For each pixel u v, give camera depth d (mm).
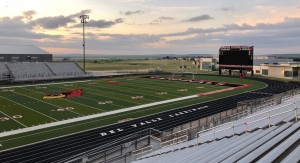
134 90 53719
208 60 103188
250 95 48688
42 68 80125
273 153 9023
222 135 15742
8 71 74250
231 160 9625
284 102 24344
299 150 8836
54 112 35219
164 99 44656
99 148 22312
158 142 22328
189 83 64938
